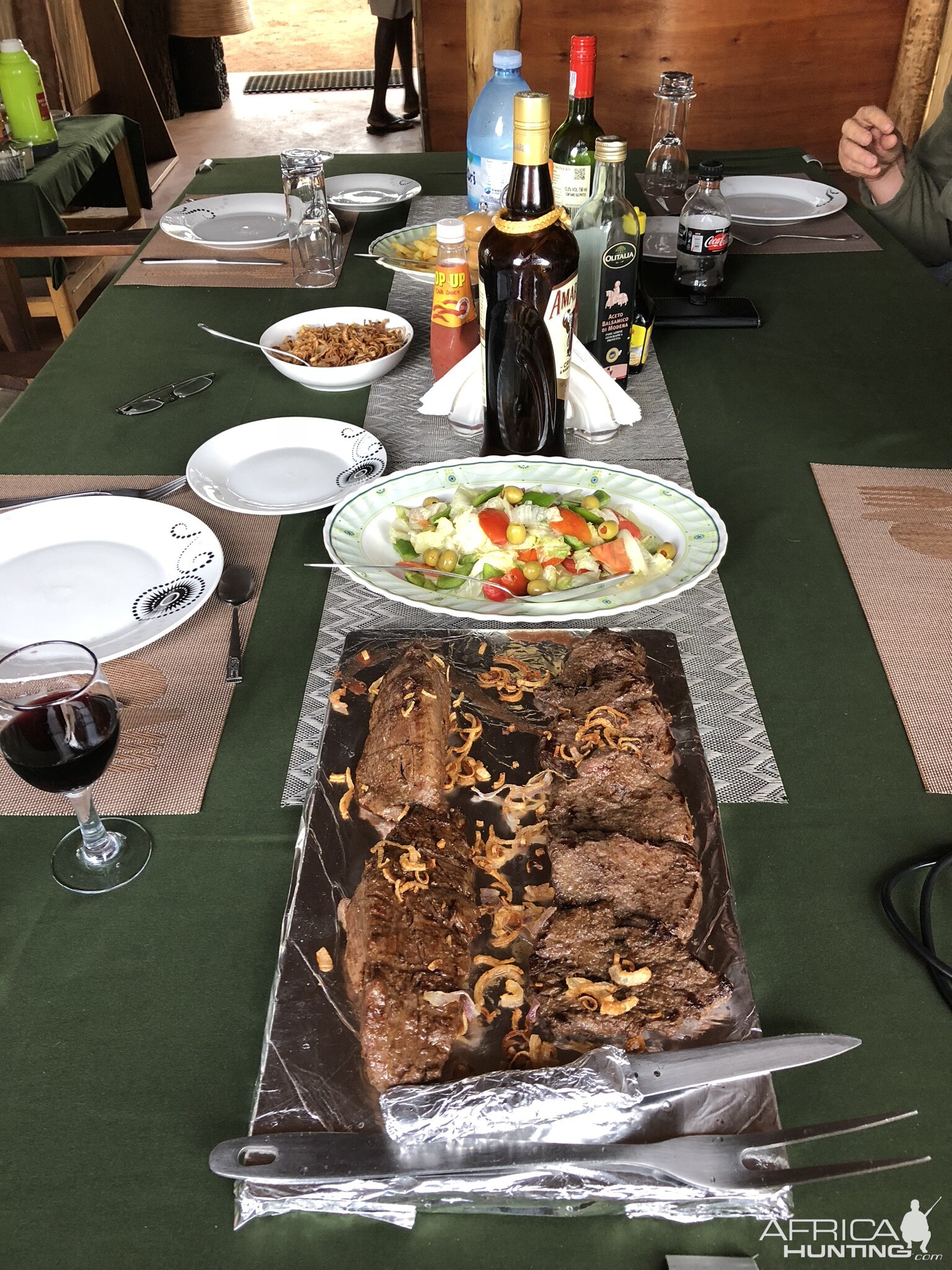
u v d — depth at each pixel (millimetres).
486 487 1104
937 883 746
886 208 2049
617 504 1077
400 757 770
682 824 740
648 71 3430
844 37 3377
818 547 1104
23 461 1259
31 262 2818
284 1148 559
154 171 4742
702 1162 545
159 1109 613
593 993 626
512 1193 550
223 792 828
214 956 703
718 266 1620
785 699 910
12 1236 555
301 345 1435
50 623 973
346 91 6086
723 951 668
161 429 1333
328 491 1188
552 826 748
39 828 801
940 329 1572
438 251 1313
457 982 635
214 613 1018
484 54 2354
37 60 4070
